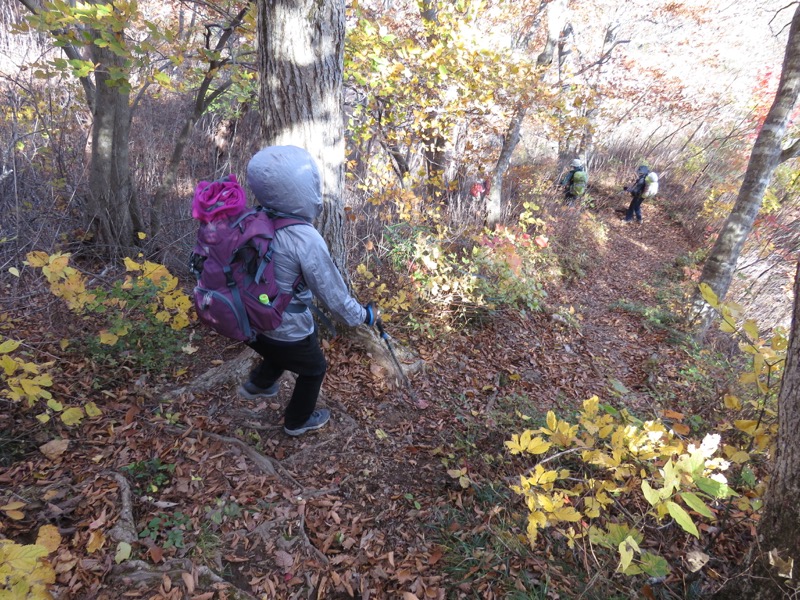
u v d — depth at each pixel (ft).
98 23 11.10
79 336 11.03
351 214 18.66
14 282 12.16
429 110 20.75
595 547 8.05
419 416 11.51
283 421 10.08
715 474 6.52
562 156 46.39
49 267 8.64
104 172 15.49
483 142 26.58
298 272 7.00
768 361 8.07
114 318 10.43
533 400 13.91
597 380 17.02
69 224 15.87
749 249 35.83
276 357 8.00
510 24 40.34
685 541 8.52
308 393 8.87
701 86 51.60
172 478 8.15
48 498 7.17
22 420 8.56
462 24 19.44
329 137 10.92
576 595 7.07
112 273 14.97
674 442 7.27
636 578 7.45
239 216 6.75
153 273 9.50
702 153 55.21
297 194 6.75
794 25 22.39
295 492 8.45
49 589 5.91
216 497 7.95
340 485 8.89
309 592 6.84
